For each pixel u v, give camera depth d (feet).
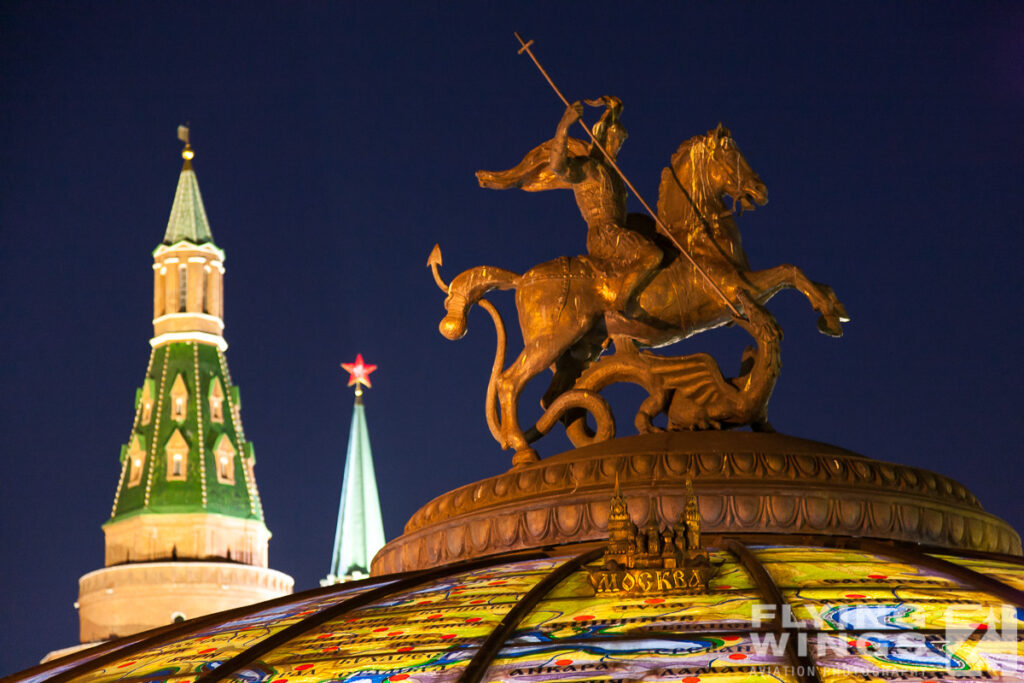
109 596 170.50
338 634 40.73
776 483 49.11
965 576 41.34
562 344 56.85
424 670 35.88
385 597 45.03
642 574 40.68
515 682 34.37
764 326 54.54
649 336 56.49
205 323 190.70
